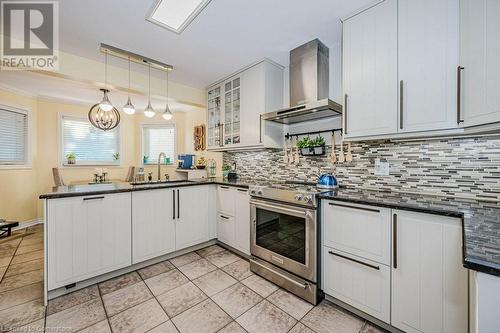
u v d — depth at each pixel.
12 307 1.68
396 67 1.54
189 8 1.71
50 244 1.74
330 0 1.62
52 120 4.30
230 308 1.69
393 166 1.90
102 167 4.82
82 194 1.89
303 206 1.83
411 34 1.47
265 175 3.07
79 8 1.69
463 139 1.57
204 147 4.52
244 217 2.49
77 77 2.45
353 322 1.54
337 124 2.31
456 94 1.30
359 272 1.55
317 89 2.17
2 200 3.50
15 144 3.73
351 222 1.59
